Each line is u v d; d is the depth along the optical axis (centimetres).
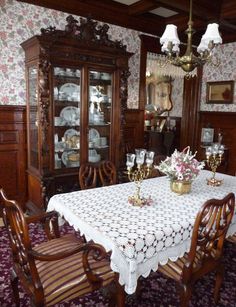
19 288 192
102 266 152
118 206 184
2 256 234
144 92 417
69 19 280
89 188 246
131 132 413
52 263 154
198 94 490
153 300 187
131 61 396
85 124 317
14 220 133
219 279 181
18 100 315
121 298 146
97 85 322
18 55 307
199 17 349
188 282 155
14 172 325
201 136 486
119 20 368
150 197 200
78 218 165
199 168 212
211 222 149
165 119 664
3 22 294
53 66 280
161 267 166
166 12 383
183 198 202
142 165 204
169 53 241
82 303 183
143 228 151
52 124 289
